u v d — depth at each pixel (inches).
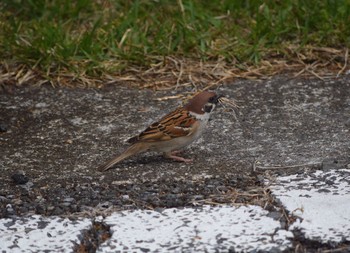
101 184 381.7
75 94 491.8
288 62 522.9
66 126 450.3
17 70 516.4
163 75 514.3
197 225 339.0
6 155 416.5
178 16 556.7
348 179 375.2
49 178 389.4
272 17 555.2
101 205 359.9
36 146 426.3
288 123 443.2
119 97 487.2
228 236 329.1
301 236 328.2
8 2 577.3
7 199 368.8
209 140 427.8
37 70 514.9
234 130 438.3
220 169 393.7
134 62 523.5
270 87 492.1
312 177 379.2
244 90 490.0
